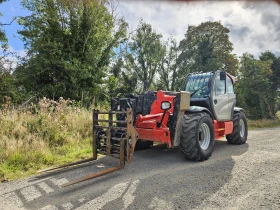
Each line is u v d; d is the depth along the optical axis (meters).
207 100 4.92
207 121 4.39
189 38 24.06
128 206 2.40
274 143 6.05
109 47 15.73
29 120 5.76
